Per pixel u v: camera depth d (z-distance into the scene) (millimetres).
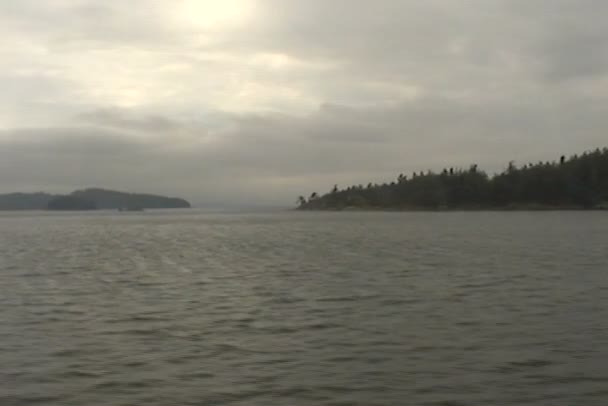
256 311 25984
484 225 123500
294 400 14414
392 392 14891
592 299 27781
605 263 44125
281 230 119938
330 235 96188
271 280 37000
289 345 19781
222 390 15156
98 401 14422
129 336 21219
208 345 19859
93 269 44562
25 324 23375
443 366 17031
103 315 25219
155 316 24953
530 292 30250
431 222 149250
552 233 88812
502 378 15852
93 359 18109
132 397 14680
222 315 25078
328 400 14398
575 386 15148
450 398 14406
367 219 190000
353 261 49219
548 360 17422
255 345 19812
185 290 32750
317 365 17328
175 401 14391
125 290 32906
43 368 17156
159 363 17656
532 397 14398
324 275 39312
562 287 31859
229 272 41812
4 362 17781
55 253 61531
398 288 32531
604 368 16625
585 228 104000
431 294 30172
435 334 21016
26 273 41906
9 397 14703
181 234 107688
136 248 69375
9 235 106875
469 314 24562
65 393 14992
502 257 50406
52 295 31078
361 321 23500
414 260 49031
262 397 14633
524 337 20328
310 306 27109
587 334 20609
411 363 17406
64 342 20344
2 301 29125
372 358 18000
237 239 87938
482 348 18938
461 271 40156
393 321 23406
